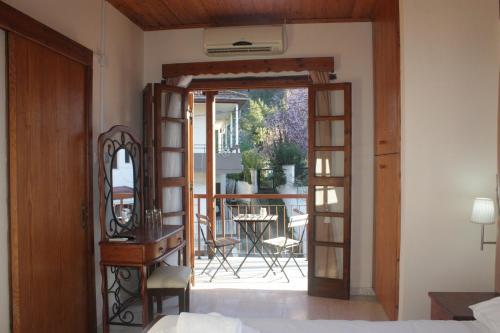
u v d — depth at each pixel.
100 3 3.32
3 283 2.22
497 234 2.51
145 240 2.87
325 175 4.02
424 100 2.77
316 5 3.65
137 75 4.07
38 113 2.48
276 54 4.03
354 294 4.02
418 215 2.79
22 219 2.32
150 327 1.75
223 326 1.52
